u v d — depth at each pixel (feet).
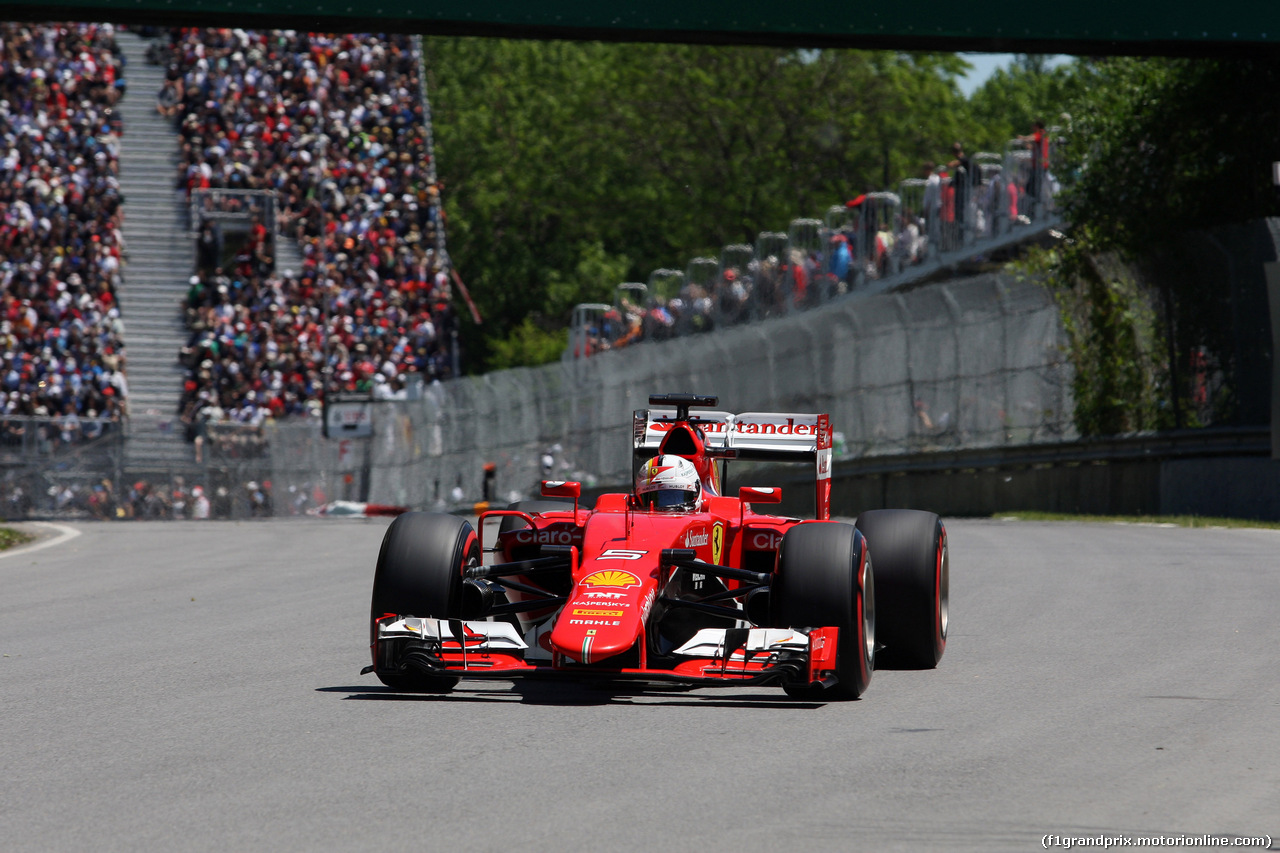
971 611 76.43
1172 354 165.78
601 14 145.59
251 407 322.14
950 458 196.95
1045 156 194.80
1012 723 46.78
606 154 489.67
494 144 522.06
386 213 374.84
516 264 515.91
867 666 51.65
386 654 50.83
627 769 40.22
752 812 35.70
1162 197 179.63
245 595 91.86
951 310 195.72
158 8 142.82
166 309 335.47
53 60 372.38
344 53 395.14
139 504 248.52
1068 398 182.50
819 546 50.42
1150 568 97.91
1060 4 147.02
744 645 48.93
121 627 74.69
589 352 292.40
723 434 63.82
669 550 50.90
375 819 35.06
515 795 37.40
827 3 146.61
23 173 345.31
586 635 46.14
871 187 447.83
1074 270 182.39
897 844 32.96
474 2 144.97
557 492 58.59
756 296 232.53
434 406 269.03
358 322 355.36
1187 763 40.98
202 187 361.71
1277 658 59.31
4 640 69.62
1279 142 174.50
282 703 50.96
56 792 38.01
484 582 53.21
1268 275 145.89
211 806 36.42
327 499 265.75
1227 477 156.25
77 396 306.76
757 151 458.09
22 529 180.34
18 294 321.32
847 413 209.77
